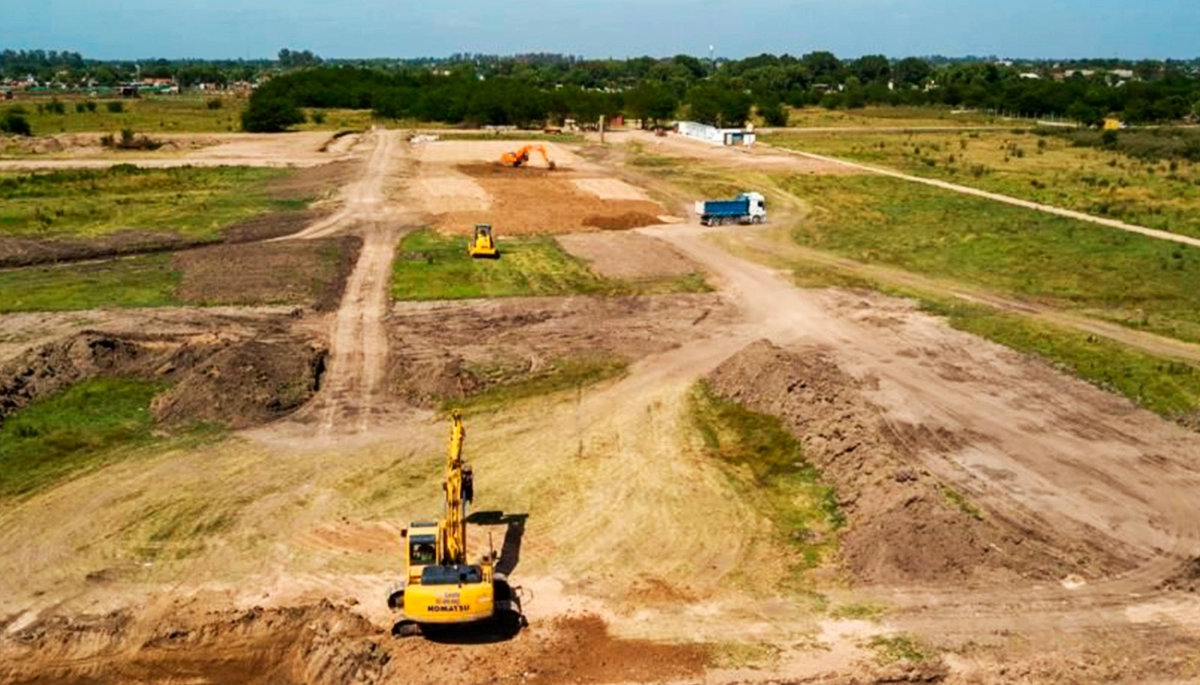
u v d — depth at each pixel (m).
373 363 35.00
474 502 24.86
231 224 58.50
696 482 26.11
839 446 26.88
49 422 29.28
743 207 61.16
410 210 64.50
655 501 24.98
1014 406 31.28
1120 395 32.31
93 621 19.55
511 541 22.91
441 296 43.72
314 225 58.78
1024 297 44.31
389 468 26.75
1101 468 26.72
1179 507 24.48
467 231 57.62
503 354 36.12
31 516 23.72
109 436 28.41
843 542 22.77
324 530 23.34
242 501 24.69
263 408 30.28
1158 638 19.02
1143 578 21.17
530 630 19.41
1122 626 19.41
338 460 27.19
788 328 39.72
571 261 50.62
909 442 28.36
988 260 51.09
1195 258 50.16
